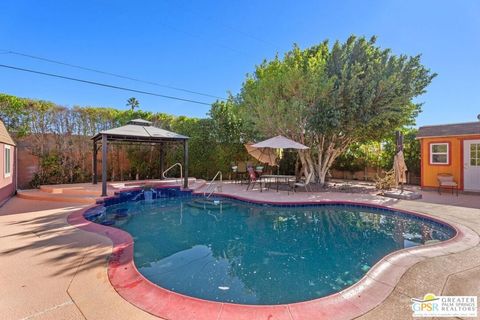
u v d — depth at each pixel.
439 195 11.93
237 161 18.17
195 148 16.70
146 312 2.90
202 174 17.59
